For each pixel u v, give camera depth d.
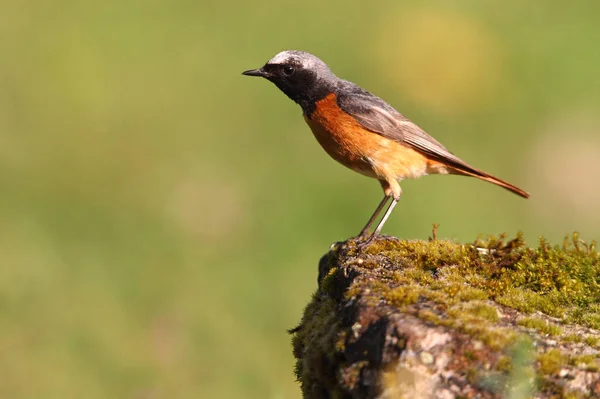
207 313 13.14
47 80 18.47
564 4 20.80
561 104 18.06
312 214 15.19
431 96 18.30
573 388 5.78
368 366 5.93
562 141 17.08
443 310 6.23
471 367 5.79
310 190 15.68
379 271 7.19
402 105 18.00
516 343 5.89
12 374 12.03
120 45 19.59
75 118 17.86
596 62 18.97
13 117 17.72
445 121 17.75
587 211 15.66
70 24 20.17
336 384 6.21
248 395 11.84
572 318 6.64
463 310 6.30
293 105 18.09
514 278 7.31
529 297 6.87
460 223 14.98
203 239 14.79
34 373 12.09
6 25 19.98
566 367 5.88
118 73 18.66
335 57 19.11
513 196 15.92
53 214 15.39
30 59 19.11
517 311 6.61
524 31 19.95
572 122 17.58
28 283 13.79
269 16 20.30
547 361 5.91
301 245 14.63
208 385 12.00
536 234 15.20
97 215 15.50
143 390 11.84
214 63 19.08
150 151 17.02
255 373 12.18
